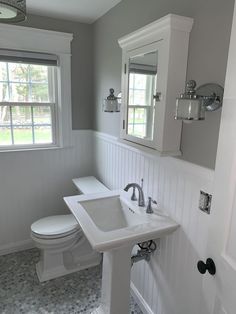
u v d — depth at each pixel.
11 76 2.19
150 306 1.70
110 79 2.08
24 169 2.36
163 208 1.49
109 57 2.06
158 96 1.23
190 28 1.16
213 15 1.05
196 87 1.16
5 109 2.23
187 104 0.97
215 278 0.88
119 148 2.00
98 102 2.37
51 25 2.18
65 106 2.39
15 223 2.42
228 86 0.77
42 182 2.47
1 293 1.89
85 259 2.25
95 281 2.04
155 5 1.43
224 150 0.80
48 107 2.40
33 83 2.29
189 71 1.20
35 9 2.00
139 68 1.40
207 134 1.13
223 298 0.83
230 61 0.76
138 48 1.38
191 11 1.17
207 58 1.10
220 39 1.03
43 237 1.89
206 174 1.14
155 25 1.20
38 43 2.14
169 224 1.36
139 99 1.42
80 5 1.91
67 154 2.52
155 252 1.58
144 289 1.76
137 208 1.55
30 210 2.47
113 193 1.81
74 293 1.91
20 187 2.38
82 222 1.38
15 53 2.08
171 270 1.46
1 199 2.31
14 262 2.27
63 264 2.13
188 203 1.28
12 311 1.73
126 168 1.91
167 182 1.43
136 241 1.28
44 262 2.04
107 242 1.19
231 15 0.98
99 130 2.40
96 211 1.71
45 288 1.95
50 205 2.55
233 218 0.77
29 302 1.81
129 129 1.55
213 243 0.88
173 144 1.27
